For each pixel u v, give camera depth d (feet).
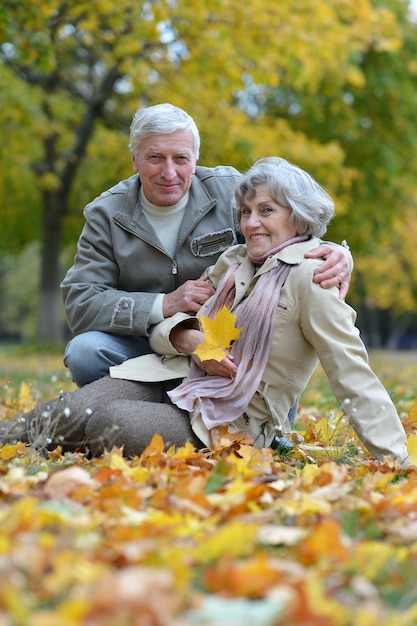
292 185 15.53
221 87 53.11
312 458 15.33
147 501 11.10
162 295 16.71
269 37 50.78
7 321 222.07
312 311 15.02
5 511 9.50
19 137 65.51
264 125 65.92
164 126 16.53
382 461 14.33
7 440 15.89
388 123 79.25
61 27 56.03
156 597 6.57
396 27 59.67
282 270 15.49
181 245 17.40
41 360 63.05
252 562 7.63
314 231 15.93
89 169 80.84
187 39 51.19
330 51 54.70
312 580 7.30
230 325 14.99
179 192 17.08
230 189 17.87
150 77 58.80
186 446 13.93
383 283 144.97
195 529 9.25
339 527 9.47
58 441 15.43
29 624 6.23
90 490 10.94
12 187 78.89
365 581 7.64
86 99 72.74
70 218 87.10
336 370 14.89
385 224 81.87
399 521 10.10
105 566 7.72
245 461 13.51
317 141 74.59
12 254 100.42
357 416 14.64
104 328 16.89
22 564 7.55
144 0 50.47
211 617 6.50
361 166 78.07
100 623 6.25
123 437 14.82
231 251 16.60
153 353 17.11
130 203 17.51
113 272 17.62
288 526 10.00
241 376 15.14
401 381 39.24
